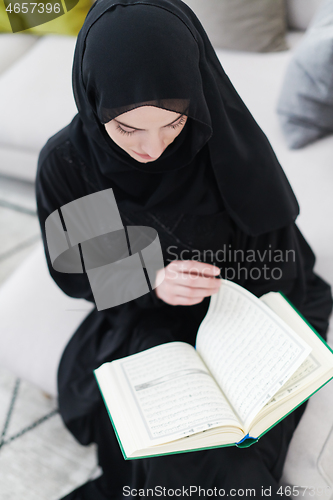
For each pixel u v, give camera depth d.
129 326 1.02
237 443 0.73
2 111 1.85
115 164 0.84
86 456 1.33
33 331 1.21
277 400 0.74
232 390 0.78
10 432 1.41
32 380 1.18
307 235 1.25
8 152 1.92
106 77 0.63
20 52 2.17
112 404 0.79
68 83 1.86
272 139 1.49
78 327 1.13
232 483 0.83
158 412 0.75
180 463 0.85
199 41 0.70
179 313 1.04
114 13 0.64
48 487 1.28
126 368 0.84
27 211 2.11
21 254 1.94
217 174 0.83
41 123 1.79
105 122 0.68
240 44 1.75
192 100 0.65
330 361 0.77
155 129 0.68
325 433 0.91
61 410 1.04
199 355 0.88
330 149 1.41
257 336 0.80
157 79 0.62
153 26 0.62
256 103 1.59
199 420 0.72
